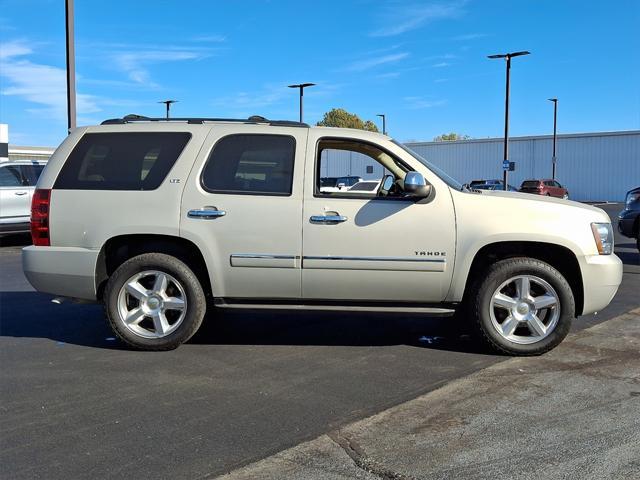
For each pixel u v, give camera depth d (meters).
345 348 5.68
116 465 3.38
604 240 5.37
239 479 3.23
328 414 4.09
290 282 5.30
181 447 3.61
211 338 6.02
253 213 5.25
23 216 13.17
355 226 5.20
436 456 3.48
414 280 5.25
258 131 5.41
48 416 4.06
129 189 5.38
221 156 5.39
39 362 5.23
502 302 5.31
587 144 51.25
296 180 5.29
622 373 4.89
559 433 3.77
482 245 5.19
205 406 4.24
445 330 6.35
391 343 5.85
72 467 3.36
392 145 5.47
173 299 5.46
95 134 5.56
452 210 5.21
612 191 50.22
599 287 5.30
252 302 5.45
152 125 5.55
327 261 5.23
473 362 5.22
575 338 5.94
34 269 5.45
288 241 5.24
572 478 3.21
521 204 5.27
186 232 5.28
